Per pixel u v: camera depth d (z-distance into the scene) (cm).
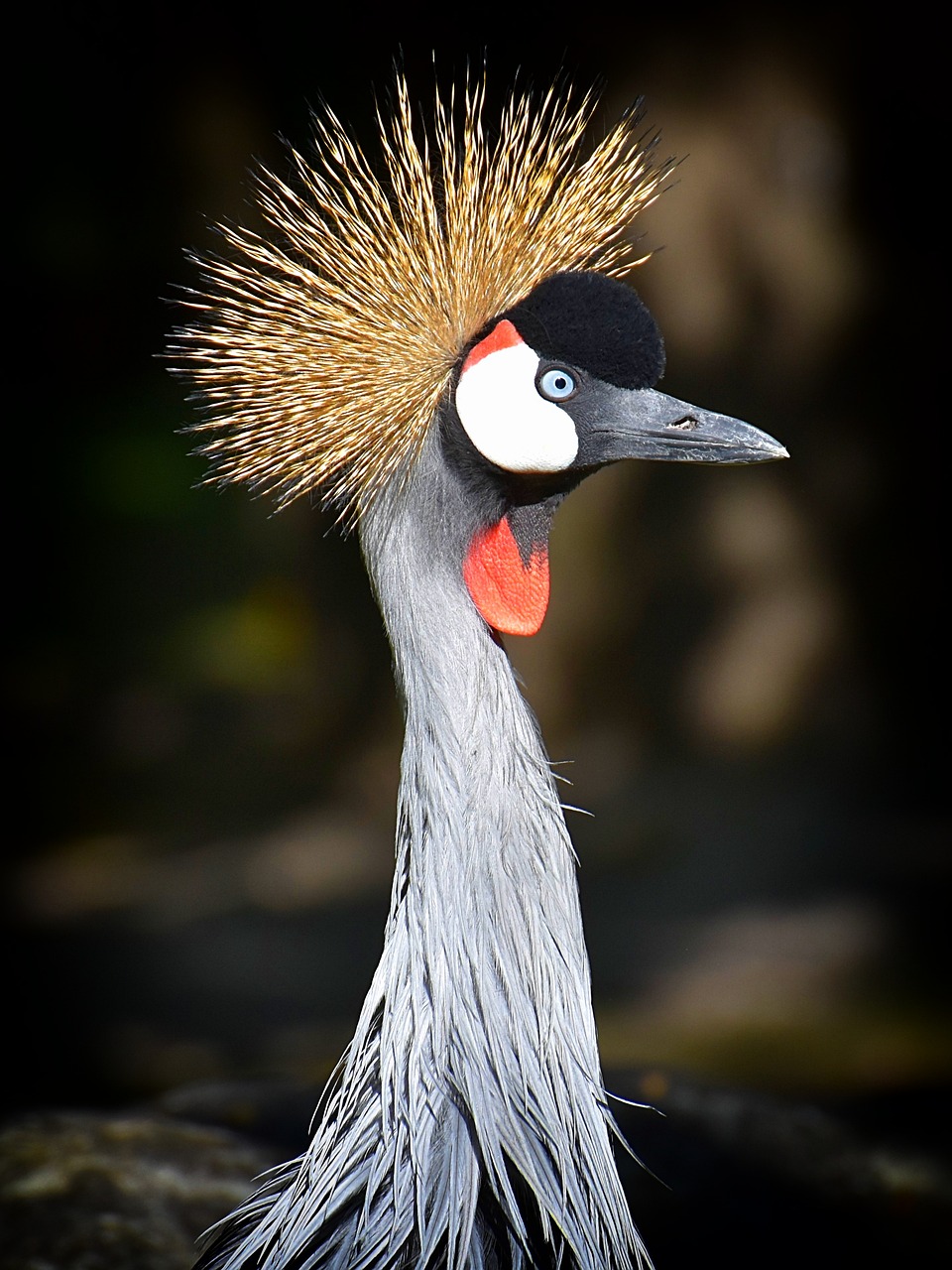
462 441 465
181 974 1497
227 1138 707
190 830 1967
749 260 2105
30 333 2120
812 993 1334
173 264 2105
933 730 2088
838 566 2169
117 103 2077
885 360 2161
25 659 2162
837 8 2077
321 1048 1312
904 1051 1204
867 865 1656
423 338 470
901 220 2144
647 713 2128
